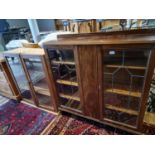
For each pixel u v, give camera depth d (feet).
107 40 3.61
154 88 4.51
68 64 4.74
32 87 6.27
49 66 5.01
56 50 4.71
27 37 16.14
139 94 3.90
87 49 3.85
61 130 5.27
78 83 4.67
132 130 4.49
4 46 15.47
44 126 5.57
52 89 5.62
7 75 6.82
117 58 3.98
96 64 3.94
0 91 8.06
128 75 4.17
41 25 21.21
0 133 5.42
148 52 3.24
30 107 6.93
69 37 4.62
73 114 6.01
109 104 4.62
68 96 5.47
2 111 6.81
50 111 6.42
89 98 4.74
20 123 5.89
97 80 4.19
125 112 4.61
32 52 5.40
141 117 4.08
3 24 16.47
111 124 4.81
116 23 10.14
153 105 4.77
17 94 7.37
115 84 4.39
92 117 5.14
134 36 3.54
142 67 3.49
